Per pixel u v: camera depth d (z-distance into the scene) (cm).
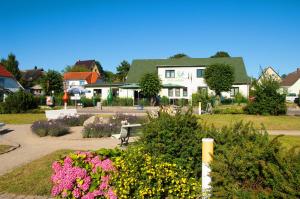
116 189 541
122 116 1941
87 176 565
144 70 5184
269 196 450
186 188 568
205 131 652
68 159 592
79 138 1427
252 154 490
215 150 576
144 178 551
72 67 9431
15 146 1209
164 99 4300
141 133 683
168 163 586
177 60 5162
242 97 4141
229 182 493
